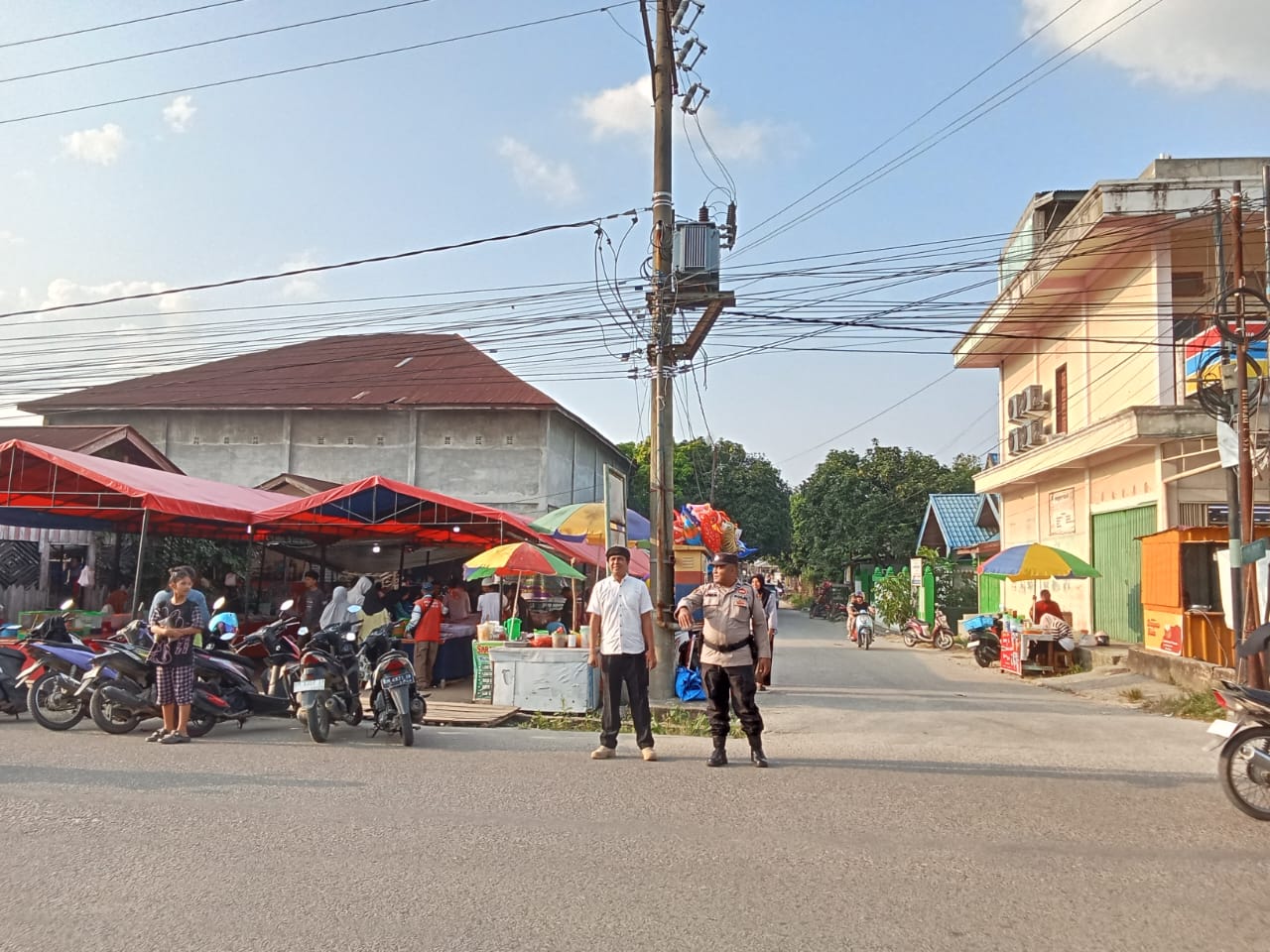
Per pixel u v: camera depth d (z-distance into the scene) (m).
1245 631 12.43
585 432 36.16
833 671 19.38
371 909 4.55
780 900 4.74
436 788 7.16
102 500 14.81
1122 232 17.69
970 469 52.44
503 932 4.29
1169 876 5.23
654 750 8.75
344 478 31.72
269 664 10.59
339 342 36.03
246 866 5.16
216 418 32.25
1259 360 14.31
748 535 56.03
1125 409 17.03
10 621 18.89
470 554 23.86
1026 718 12.07
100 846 5.49
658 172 14.16
